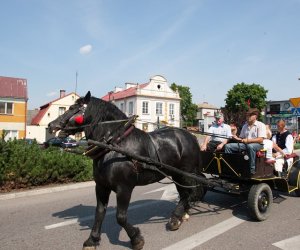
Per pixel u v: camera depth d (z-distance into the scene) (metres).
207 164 6.79
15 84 34.81
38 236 5.21
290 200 7.54
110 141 4.54
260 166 6.14
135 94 43.25
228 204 7.04
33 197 8.06
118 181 4.47
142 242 4.56
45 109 42.25
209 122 42.41
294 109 15.34
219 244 4.78
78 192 8.70
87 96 4.59
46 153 9.58
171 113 46.22
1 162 8.24
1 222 5.96
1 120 32.75
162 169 5.16
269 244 4.77
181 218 5.61
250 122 6.70
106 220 6.00
